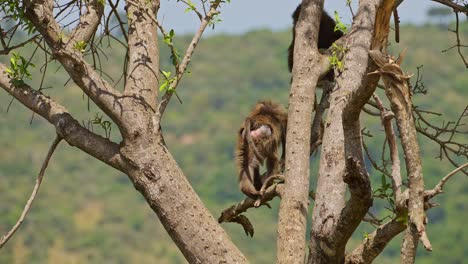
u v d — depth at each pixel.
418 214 9.98
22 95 12.29
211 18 12.41
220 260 11.36
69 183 100.56
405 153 10.09
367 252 11.62
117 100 11.79
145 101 11.92
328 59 13.26
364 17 12.63
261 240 76.19
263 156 16.17
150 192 11.52
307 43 13.40
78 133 11.91
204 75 140.00
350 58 12.41
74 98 88.25
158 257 88.56
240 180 15.94
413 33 132.25
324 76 13.95
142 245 90.88
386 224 11.45
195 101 128.25
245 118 16.67
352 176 10.21
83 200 98.44
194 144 111.62
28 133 99.50
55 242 86.00
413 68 119.06
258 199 13.85
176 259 88.94
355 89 10.22
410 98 10.30
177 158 107.69
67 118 12.05
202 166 103.88
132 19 12.77
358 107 10.20
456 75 115.94
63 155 108.69
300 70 13.16
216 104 129.00
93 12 12.75
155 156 11.62
